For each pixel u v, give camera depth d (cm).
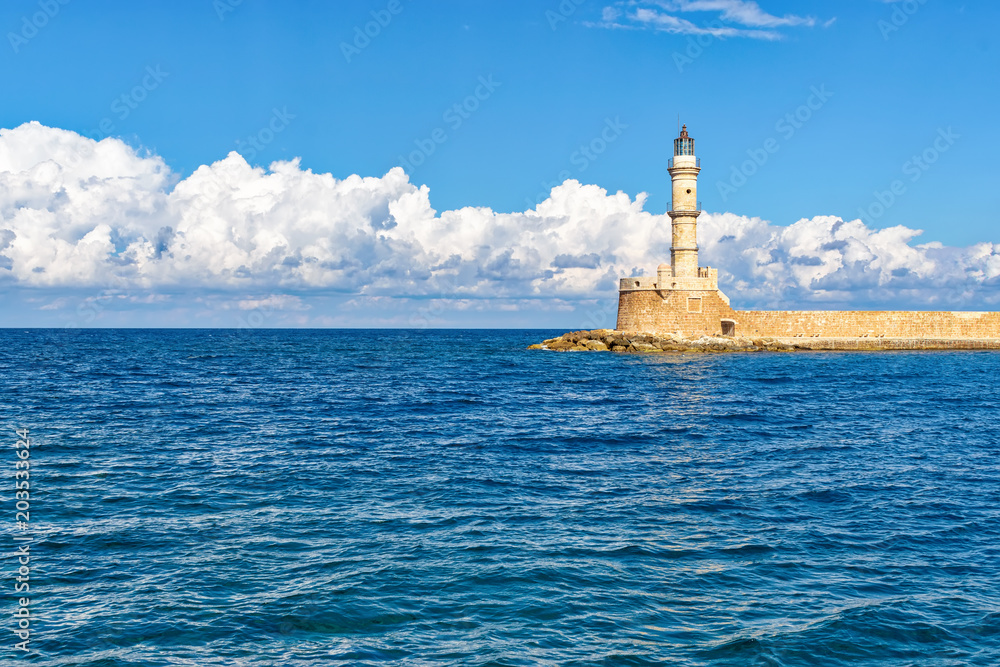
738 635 1515
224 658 1416
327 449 3303
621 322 10988
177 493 2503
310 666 1391
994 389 6044
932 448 3409
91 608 1608
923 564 1891
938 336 10931
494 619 1581
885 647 1473
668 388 6178
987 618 1588
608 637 1509
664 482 2725
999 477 2811
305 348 14850
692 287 10131
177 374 7600
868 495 2541
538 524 2202
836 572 1838
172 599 1653
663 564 1886
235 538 2048
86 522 2183
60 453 3158
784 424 4138
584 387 6294
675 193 10000
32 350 12750
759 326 10425
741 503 2441
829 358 9550
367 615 1590
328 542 2022
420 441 3541
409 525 2178
